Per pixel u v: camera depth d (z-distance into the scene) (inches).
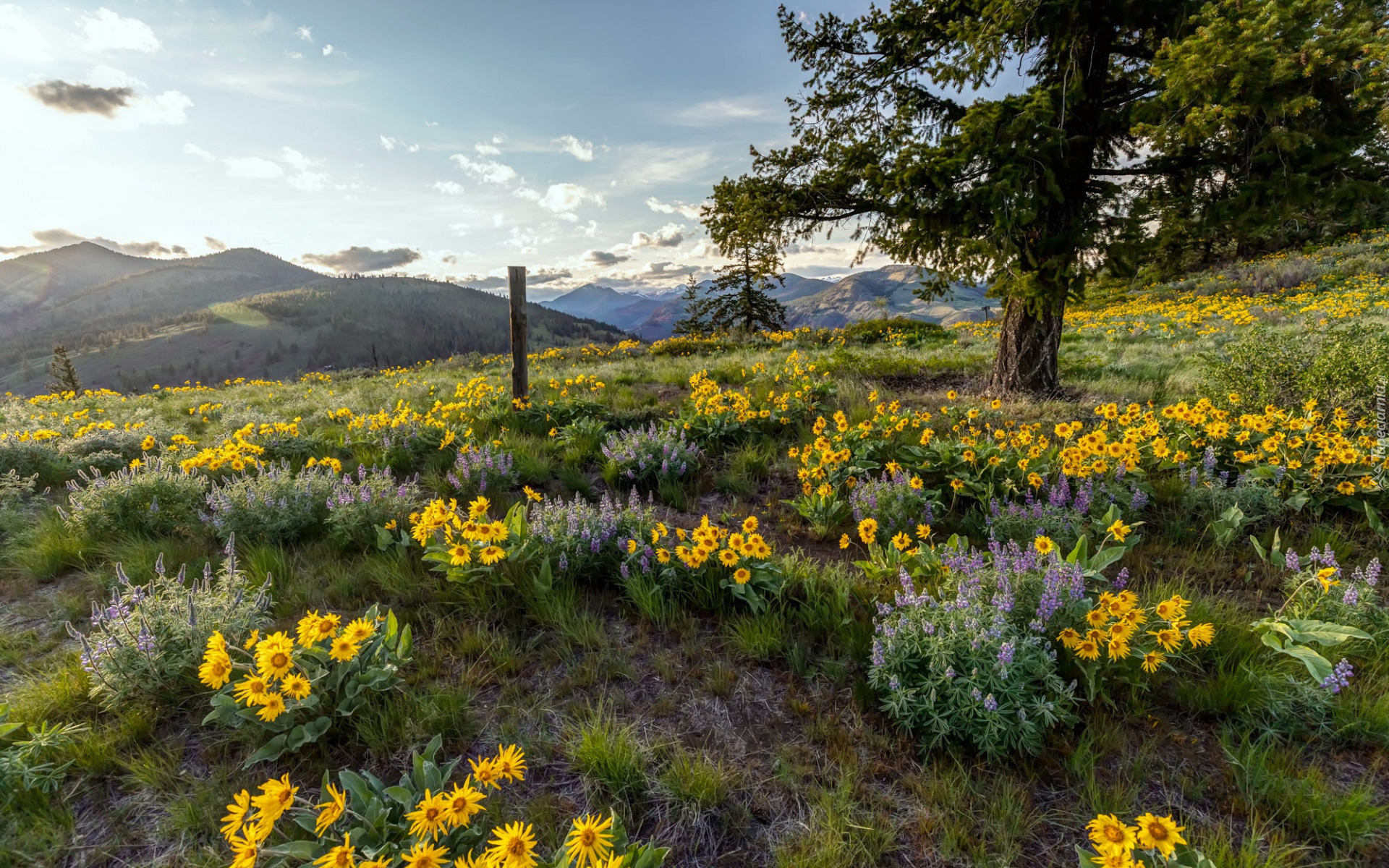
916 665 117.6
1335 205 236.2
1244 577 167.2
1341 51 207.3
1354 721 108.2
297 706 105.9
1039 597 128.9
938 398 357.7
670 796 100.6
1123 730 113.3
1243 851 85.4
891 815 98.0
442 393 483.5
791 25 345.4
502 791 101.3
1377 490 183.6
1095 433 224.2
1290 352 270.1
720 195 360.5
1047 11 268.8
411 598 156.9
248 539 188.7
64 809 96.0
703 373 442.3
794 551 186.9
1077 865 89.2
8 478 236.5
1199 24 251.0
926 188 280.4
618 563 170.1
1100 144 306.3
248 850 72.7
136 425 382.6
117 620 119.2
